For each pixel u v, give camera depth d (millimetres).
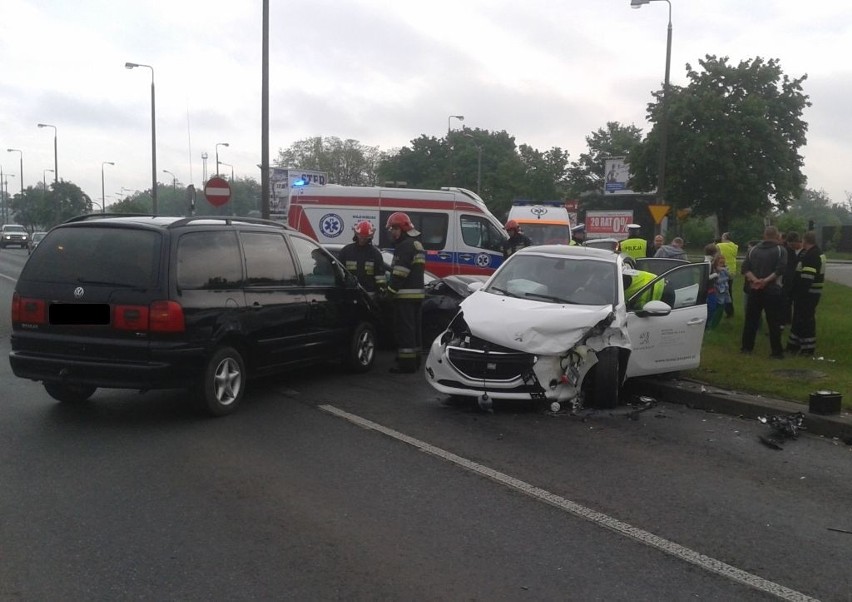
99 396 8242
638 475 6102
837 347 11578
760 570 4461
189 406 7855
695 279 9445
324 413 7762
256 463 6113
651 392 9125
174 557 4402
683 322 9109
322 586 4090
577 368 7859
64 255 7164
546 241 23875
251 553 4473
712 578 4336
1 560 4332
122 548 4508
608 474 6098
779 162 34469
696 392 8648
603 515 5219
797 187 35312
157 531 4762
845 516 5363
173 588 4035
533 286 8883
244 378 7762
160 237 7016
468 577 4238
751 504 5539
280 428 7148
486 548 4625
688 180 34906
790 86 35531
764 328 13531
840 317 15078
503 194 55125
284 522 4941
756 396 8594
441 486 5695
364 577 4203
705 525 5109
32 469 5863
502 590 4102
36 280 7148
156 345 6785
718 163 34031
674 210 35562
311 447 6582
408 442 6793
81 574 4176
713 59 35562
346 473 5930
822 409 7723
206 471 5887
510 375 7730
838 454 6918
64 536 4660
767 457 6746
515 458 6430
